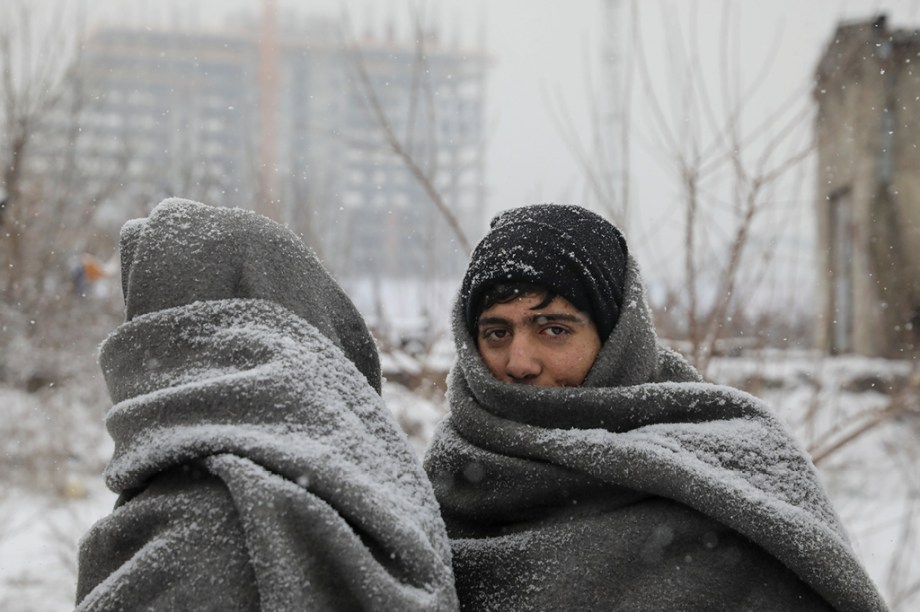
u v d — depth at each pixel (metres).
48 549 6.93
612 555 1.42
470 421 1.59
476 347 1.64
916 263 10.16
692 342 3.52
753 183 3.51
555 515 1.50
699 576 1.41
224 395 1.21
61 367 10.27
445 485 1.62
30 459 8.48
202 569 1.12
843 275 6.75
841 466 5.75
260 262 1.41
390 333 4.70
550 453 1.49
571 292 1.54
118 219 11.39
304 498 1.12
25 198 9.77
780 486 1.47
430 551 1.16
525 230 1.58
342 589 1.12
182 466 1.21
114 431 1.27
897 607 4.67
